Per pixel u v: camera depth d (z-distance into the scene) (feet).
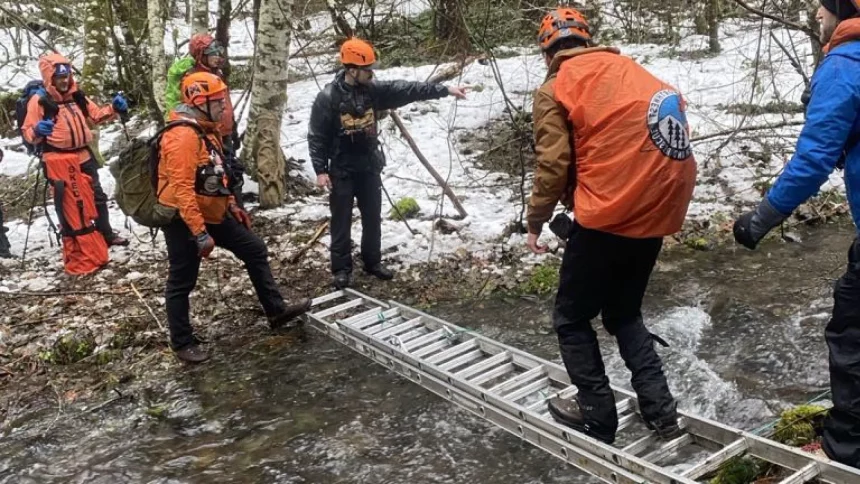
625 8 37.73
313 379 16.21
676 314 17.79
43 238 24.64
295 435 14.20
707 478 11.55
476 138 30.91
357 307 19.81
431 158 29.45
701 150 27.43
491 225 23.39
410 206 24.72
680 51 39.70
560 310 12.18
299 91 39.04
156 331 18.48
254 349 17.74
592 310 11.94
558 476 12.26
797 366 15.15
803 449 11.28
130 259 22.58
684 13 38.52
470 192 26.37
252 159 27.32
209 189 15.88
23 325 18.75
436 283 20.59
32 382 16.70
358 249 22.76
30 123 20.63
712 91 33.06
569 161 10.89
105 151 32.55
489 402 14.01
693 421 12.06
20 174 31.50
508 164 28.43
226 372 16.76
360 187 19.92
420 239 22.93
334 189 19.57
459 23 22.80
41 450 14.23
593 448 11.80
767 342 16.17
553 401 13.09
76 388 16.40
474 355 16.14
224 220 17.03
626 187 10.59
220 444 14.11
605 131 10.61
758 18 25.21
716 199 24.30
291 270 21.66
